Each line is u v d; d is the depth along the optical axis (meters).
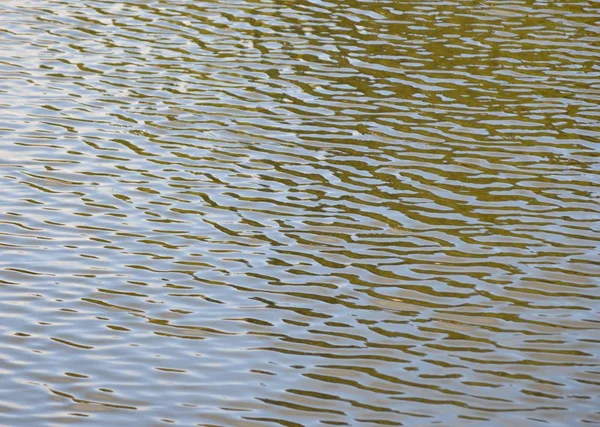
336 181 11.76
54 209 10.94
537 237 10.59
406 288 9.62
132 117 13.30
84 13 17.22
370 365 8.42
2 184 11.42
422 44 15.99
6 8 17.30
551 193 11.56
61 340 8.67
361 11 17.50
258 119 13.34
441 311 9.25
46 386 8.03
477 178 11.90
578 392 8.08
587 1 18.25
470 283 9.72
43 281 9.56
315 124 13.23
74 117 13.23
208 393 8.00
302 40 16.11
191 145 12.58
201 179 11.71
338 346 8.68
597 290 9.61
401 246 10.38
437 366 8.42
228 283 9.62
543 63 15.32
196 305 9.26
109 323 8.95
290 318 9.09
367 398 7.96
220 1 17.97
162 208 11.02
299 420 7.66
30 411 7.70
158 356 8.49
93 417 7.66
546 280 9.77
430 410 7.81
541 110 13.78
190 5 17.73
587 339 8.84
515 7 17.80
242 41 16.02
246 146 12.61
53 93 13.92
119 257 10.02
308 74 14.80
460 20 17.12
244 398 7.94
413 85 14.49
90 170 11.85
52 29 16.39
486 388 8.12
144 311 9.14
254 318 9.08
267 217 10.91
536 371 8.37
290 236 10.52
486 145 12.75
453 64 15.25
